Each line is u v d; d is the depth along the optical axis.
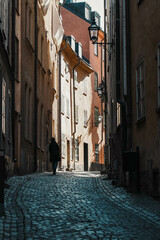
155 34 12.53
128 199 12.58
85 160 48.69
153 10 12.81
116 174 20.58
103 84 35.16
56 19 36.25
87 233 7.37
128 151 14.53
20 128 22.83
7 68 18.62
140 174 14.16
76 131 45.69
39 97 29.59
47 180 18.95
